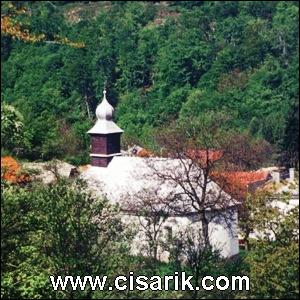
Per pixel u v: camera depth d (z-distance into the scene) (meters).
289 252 40.50
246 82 182.62
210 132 85.00
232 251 73.06
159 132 114.38
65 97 177.38
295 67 187.88
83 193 38.09
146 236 54.03
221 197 73.19
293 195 51.91
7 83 175.38
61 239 36.47
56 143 122.56
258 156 120.50
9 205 35.41
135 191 75.56
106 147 82.94
